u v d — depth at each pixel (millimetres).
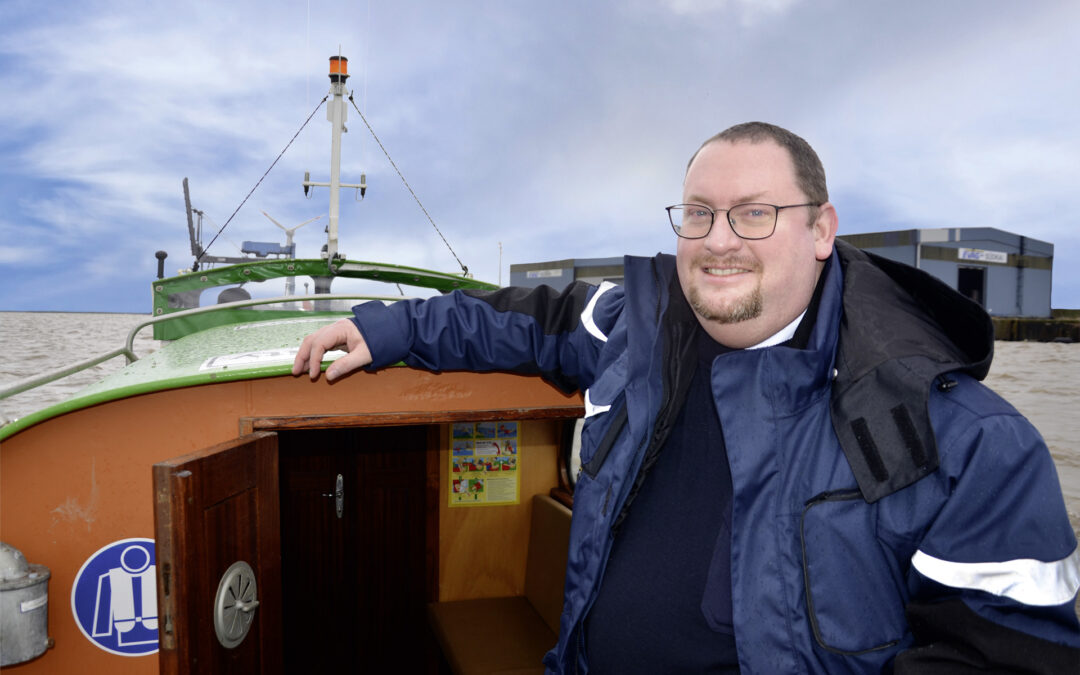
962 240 60844
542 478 3270
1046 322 57406
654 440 1287
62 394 22781
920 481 980
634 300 1390
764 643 1054
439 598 3168
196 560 1337
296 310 3289
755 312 1175
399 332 1646
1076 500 10172
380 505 3088
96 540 1658
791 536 1064
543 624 2953
